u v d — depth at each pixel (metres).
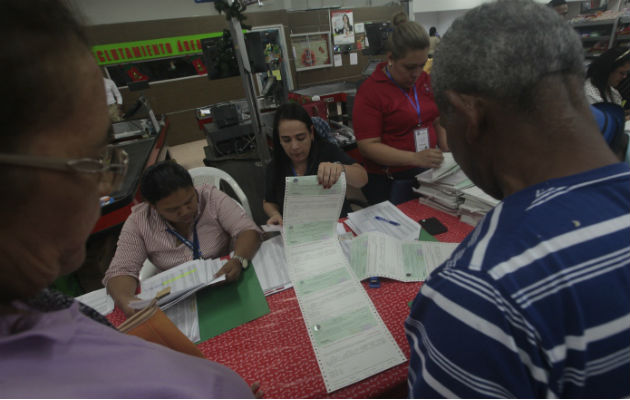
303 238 1.08
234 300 0.90
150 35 5.21
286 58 5.80
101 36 4.93
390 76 1.56
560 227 0.29
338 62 6.24
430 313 0.35
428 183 1.26
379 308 0.80
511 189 0.36
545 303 0.28
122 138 3.13
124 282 1.01
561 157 0.31
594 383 0.30
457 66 0.32
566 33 0.30
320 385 0.63
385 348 0.68
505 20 0.30
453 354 0.32
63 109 0.20
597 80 1.88
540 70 0.29
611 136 0.57
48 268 0.24
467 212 1.12
